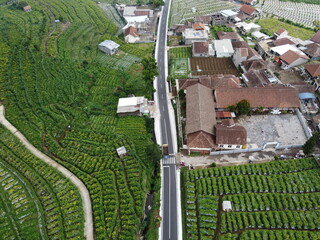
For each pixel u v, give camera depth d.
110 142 70.19
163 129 76.06
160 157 63.81
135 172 62.84
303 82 84.44
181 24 132.50
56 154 67.12
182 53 111.81
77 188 58.81
